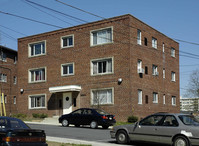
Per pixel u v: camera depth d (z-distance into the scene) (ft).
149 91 110.63
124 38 103.04
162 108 118.73
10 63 150.51
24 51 127.85
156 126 47.19
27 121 107.86
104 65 106.93
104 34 108.17
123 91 101.04
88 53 110.52
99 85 106.52
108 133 66.85
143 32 110.32
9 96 147.84
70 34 116.16
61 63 116.98
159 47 120.88
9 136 34.58
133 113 99.35
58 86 111.65
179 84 135.44
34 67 124.06
